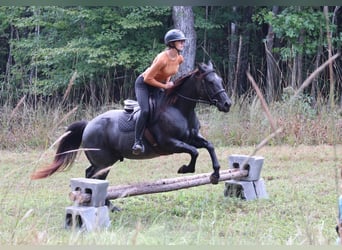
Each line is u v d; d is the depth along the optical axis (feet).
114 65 77.36
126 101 32.48
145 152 31.86
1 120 58.80
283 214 30.76
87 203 27.89
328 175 42.01
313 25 71.15
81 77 80.33
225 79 88.28
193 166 31.32
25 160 49.39
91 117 63.36
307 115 57.16
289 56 72.74
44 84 80.02
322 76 75.72
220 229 26.23
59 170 32.12
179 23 80.02
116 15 80.79
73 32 83.76
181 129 31.01
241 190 35.47
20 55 86.53
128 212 32.09
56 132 56.90
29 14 94.12
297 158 47.80
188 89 31.09
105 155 32.35
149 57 80.18
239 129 57.16
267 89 69.36
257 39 93.86
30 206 31.04
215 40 95.45
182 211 32.04
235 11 88.94
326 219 29.19
